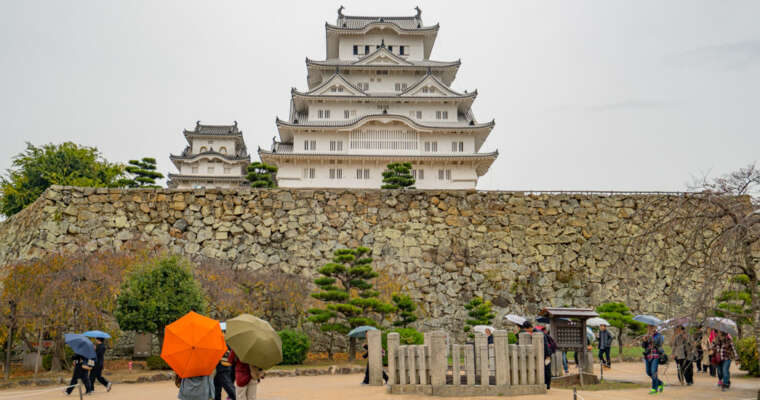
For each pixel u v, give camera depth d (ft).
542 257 107.86
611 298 106.11
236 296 90.22
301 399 50.14
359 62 231.91
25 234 105.29
